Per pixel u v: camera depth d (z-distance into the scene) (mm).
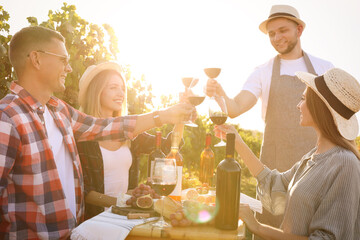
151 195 2594
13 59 2447
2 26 4285
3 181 2143
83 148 3121
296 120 3709
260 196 2771
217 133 2951
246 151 2836
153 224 2162
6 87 4066
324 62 3891
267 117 3887
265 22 3906
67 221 2396
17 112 2264
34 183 2287
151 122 2926
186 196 2748
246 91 3895
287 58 3893
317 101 2229
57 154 2541
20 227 2287
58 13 4629
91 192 2885
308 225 2139
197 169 7980
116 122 2922
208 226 2168
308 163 2270
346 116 2164
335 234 1978
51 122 2568
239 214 2211
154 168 2389
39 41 2428
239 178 2100
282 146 3748
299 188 2174
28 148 2260
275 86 3830
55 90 2533
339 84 2158
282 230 2266
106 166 3143
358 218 2074
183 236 2035
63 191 2400
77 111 2951
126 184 3289
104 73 3404
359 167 2088
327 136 2205
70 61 4395
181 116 2898
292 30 3732
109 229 2070
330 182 2078
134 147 3455
